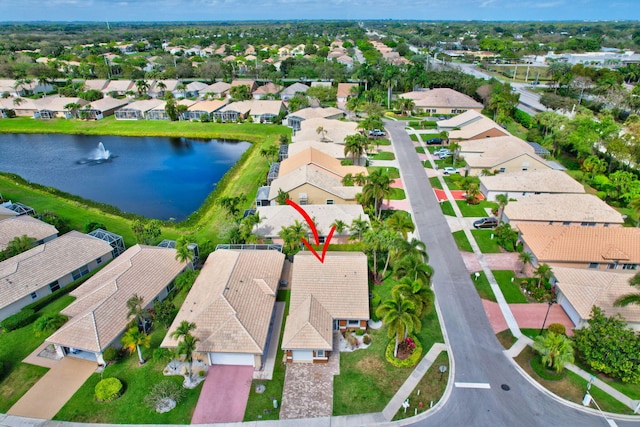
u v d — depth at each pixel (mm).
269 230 61188
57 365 42062
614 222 63250
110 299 45406
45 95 167750
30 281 51344
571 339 42688
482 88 140125
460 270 56250
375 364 41562
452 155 95188
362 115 133125
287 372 40875
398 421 35781
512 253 59875
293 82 179375
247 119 134250
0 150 116625
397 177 86188
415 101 139000
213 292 46344
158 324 46906
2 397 38594
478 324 46688
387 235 49562
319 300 45812
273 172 82938
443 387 38906
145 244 60219
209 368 41438
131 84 176000
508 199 72750
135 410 37125
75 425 35906
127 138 127875
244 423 35781
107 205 79312
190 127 131500
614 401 37375
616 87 132125
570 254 54312
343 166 83500
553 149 96438
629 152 79938
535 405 37094
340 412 36656
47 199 81562
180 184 91438
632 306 43781
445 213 71562
